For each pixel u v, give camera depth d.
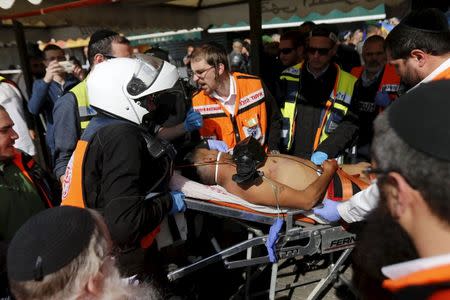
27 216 1.91
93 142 1.58
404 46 1.70
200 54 2.50
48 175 2.17
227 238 3.11
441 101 0.63
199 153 2.28
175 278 1.93
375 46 3.02
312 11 5.01
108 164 1.49
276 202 2.01
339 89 2.87
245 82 2.70
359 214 1.63
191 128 2.34
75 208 0.91
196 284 2.45
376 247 0.96
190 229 2.17
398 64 1.79
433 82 0.68
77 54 11.17
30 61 4.82
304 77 3.00
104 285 0.88
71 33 6.33
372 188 1.41
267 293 2.57
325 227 2.09
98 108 1.67
